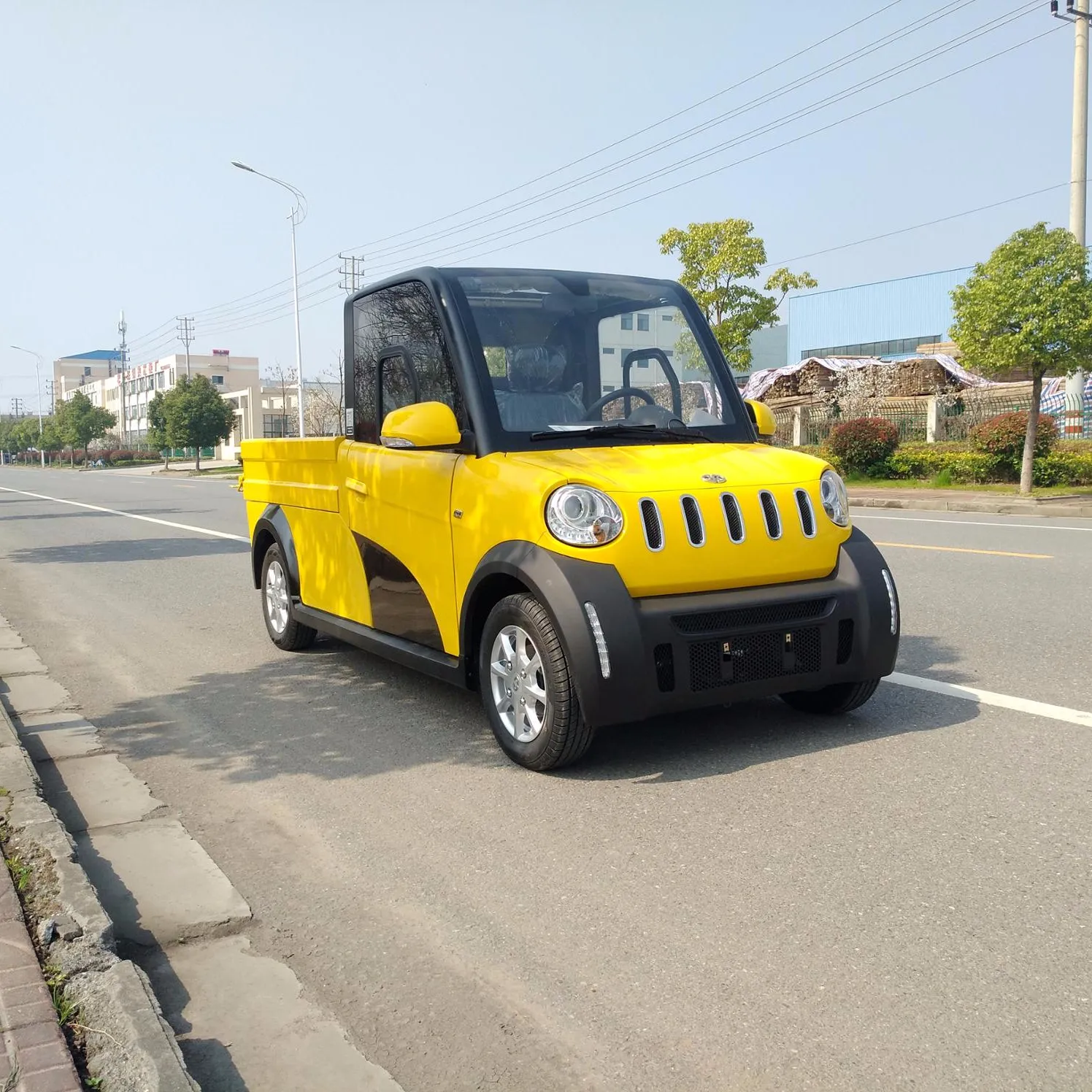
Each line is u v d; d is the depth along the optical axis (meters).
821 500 4.42
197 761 4.64
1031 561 9.53
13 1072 2.21
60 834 3.50
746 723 4.76
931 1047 2.36
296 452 6.26
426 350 4.93
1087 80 19.83
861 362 28.70
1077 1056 2.31
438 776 4.32
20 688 6.10
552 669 4.01
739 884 3.20
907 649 6.14
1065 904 3.00
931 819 3.63
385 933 3.01
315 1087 2.32
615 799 3.94
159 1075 2.24
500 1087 2.29
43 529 17.50
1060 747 4.34
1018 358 16.45
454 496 4.57
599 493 4.01
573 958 2.82
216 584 10.22
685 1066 2.33
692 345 5.29
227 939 3.01
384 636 5.38
